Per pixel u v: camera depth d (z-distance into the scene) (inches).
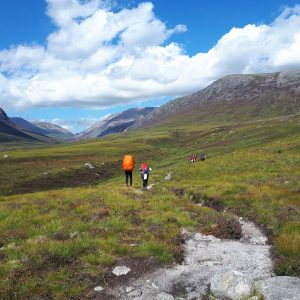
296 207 843.4
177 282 494.3
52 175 2967.5
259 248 634.2
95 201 991.0
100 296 450.6
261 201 943.7
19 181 2839.6
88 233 677.9
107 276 502.3
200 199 1082.7
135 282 492.4
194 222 792.3
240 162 1849.2
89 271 507.5
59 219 786.8
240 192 1067.3
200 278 503.5
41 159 4077.3
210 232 725.3
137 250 589.6
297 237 616.1
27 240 652.1
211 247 645.3
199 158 2481.5
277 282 451.5
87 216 814.5
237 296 433.4
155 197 1090.7
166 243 619.2
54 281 473.1
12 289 437.1
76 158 4180.6
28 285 452.4
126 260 556.4
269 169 1545.3
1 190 2628.0
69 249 567.2
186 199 1082.1
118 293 460.8
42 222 788.0
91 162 3629.4
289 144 2230.6
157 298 443.8
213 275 510.3
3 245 644.1
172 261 562.3
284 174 1371.8
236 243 673.0
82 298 442.3
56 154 4505.4
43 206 951.6
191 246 649.6
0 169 3341.5
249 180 1331.2
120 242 634.2
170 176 1811.0
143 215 836.0
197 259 582.9
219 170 1743.4
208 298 445.7
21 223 778.2
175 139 7244.1
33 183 2792.8
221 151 2930.6
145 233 674.2
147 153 4746.6
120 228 716.0
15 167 3454.7
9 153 4990.2
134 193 1177.4
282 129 3403.1
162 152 4763.8
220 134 4869.6
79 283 475.5
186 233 722.2
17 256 559.5
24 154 4589.1
